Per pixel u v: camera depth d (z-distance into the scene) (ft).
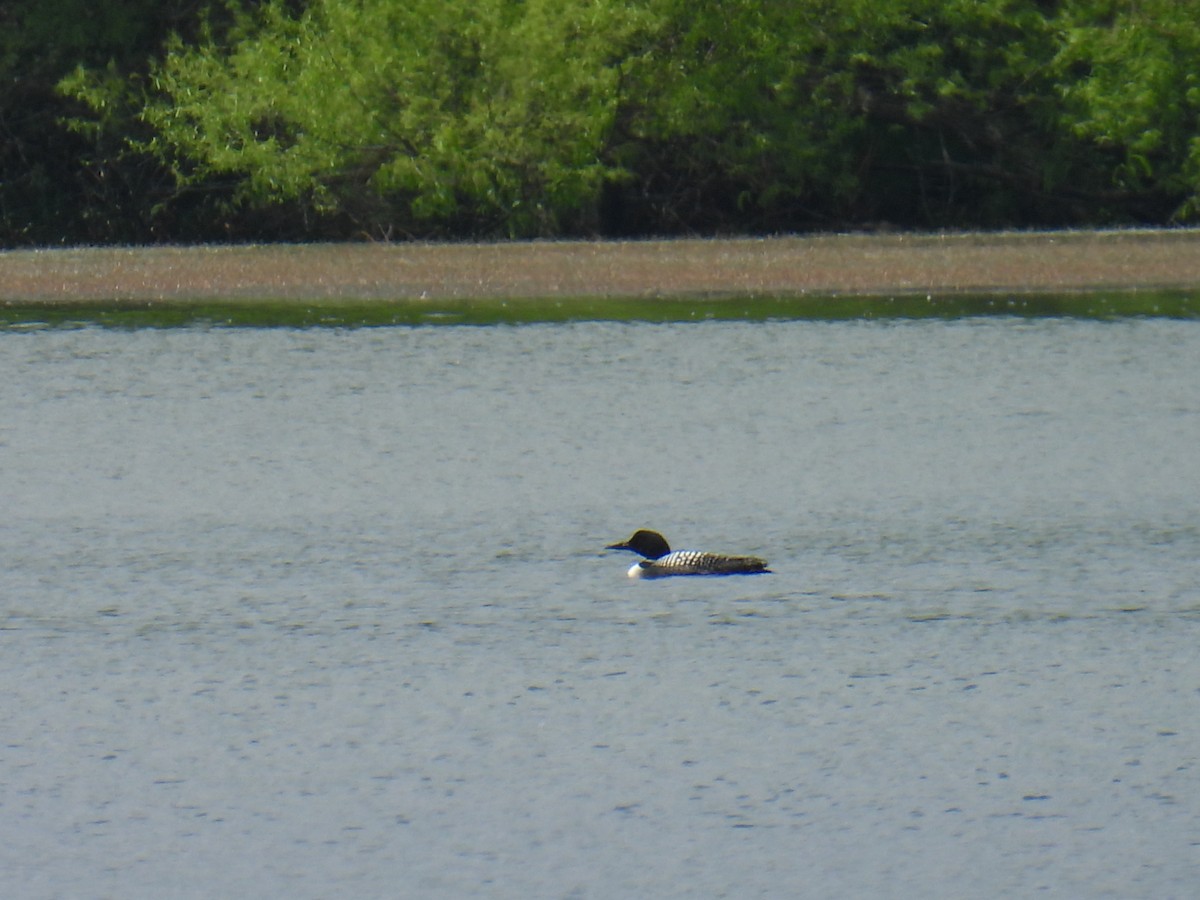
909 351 81.30
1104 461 58.34
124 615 42.11
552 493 54.34
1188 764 32.89
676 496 53.72
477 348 83.41
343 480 56.34
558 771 32.78
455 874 29.01
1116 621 41.06
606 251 117.08
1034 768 32.76
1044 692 36.40
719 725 34.83
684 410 67.67
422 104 120.57
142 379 75.61
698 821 30.81
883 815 30.94
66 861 29.58
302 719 35.27
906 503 52.70
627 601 42.68
